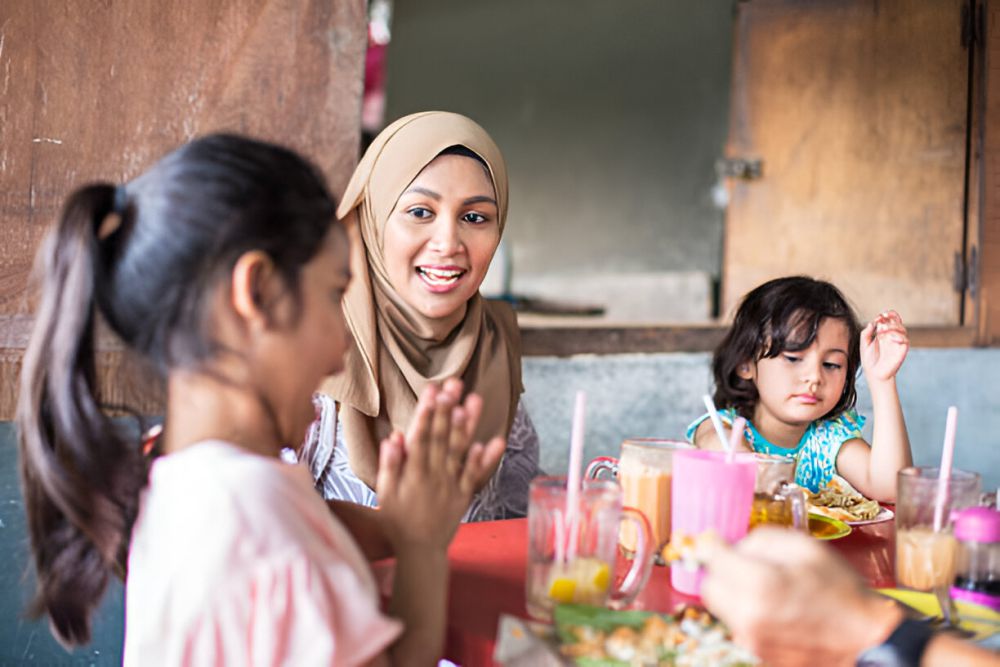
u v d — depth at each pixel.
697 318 4.98
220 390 0.81
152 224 0.80
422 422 0.87
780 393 1.68
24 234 1.73
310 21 1.84
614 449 2.54
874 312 3.10
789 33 3.23
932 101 3.01
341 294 0.87
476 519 1.70
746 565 0.73
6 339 1.70
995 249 2.96
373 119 6.91
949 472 1.06
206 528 0.74
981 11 2.92
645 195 5.66
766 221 3.30
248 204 0.80
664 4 5.53
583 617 0.87
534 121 6.30
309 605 0.73
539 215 6.29
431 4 6.83
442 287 1.60
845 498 1.42
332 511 1.07
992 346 2.93
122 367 0.93
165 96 1.78
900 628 0.74
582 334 2.51
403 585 0.85
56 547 0.88
